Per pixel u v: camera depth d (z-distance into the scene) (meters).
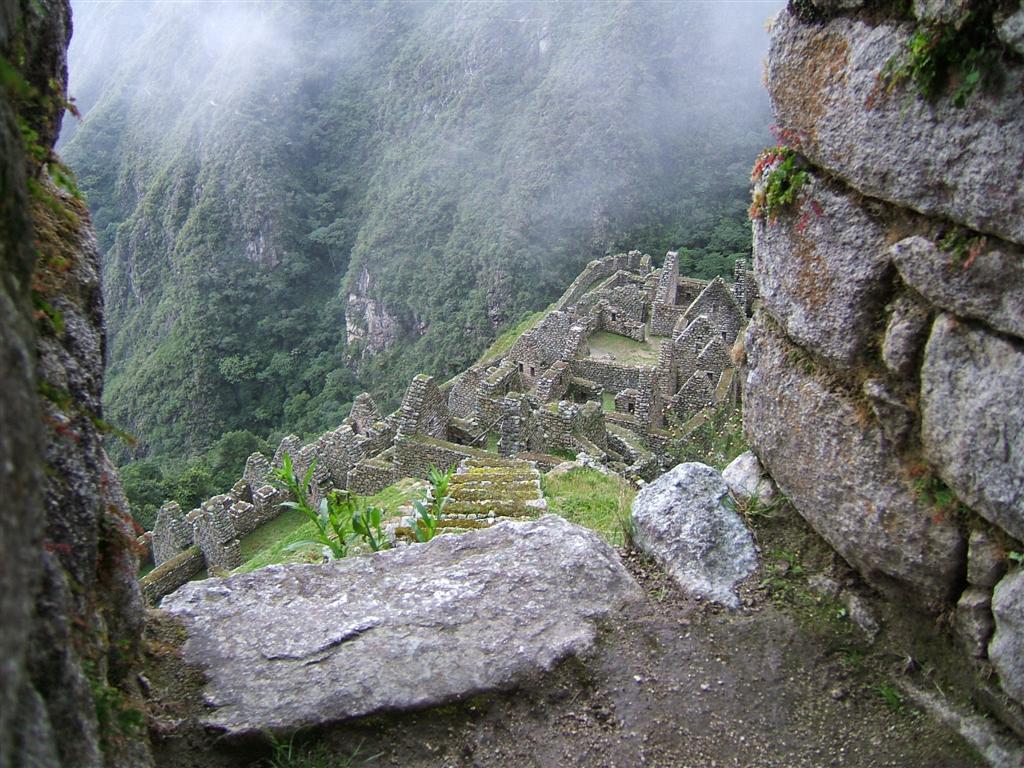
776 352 4.55
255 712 3.68
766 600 4.44
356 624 4.13
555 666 3.99
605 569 4.54
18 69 2.86
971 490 3.46
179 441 77.88
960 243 3.36
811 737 3.82
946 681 3.90
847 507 4.13
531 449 15.14
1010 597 3.41
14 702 1.61
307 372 81.50
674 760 3.71
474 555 4.71
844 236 3.91
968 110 3.18
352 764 3.61
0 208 2.25
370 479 15.20
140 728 3.16
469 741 3.74
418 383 15.34
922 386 3.62
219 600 4.36
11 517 1.69
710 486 4.91
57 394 2.76
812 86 3.91
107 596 3.22
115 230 111.19
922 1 3.27
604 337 26.28
